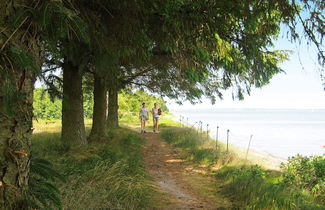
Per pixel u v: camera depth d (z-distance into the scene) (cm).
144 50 523
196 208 556
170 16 436
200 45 523
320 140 2120
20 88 193
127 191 553
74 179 540
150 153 1167
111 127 1797
